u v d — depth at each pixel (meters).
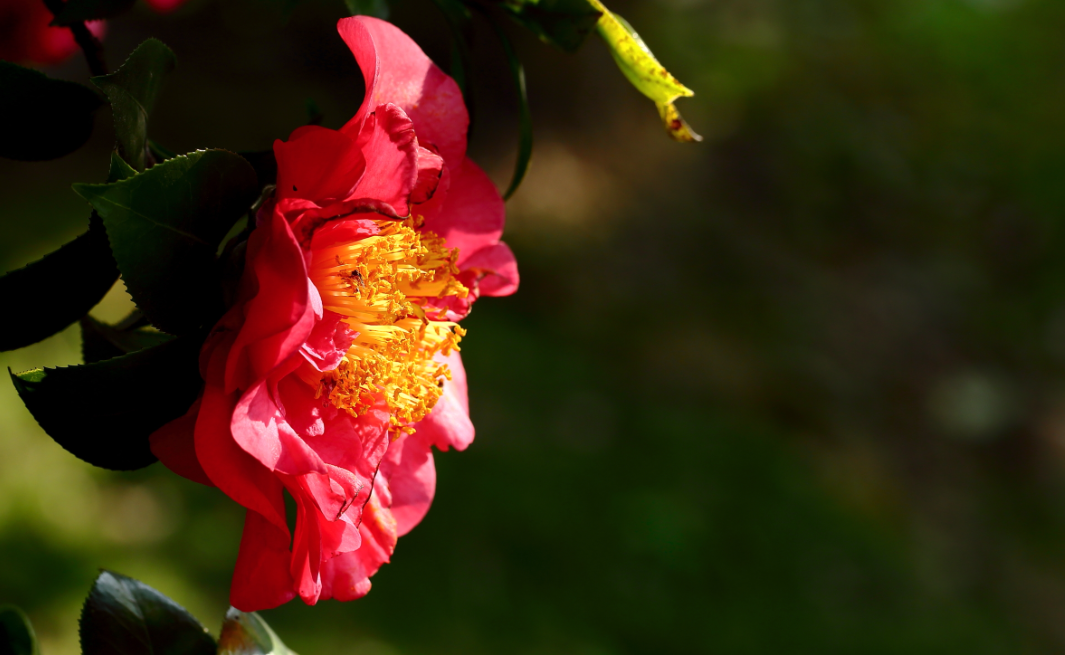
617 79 7.60
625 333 5.78
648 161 7.45
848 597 4.42
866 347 6.71
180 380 0.66
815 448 5.58
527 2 0.94
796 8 9.48
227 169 0.65
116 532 3.12
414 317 0.79
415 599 3.39
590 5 0.90
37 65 1.33
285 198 0.65
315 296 0.64
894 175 8.38
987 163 8.89
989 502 5.84
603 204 6.77
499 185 6.41
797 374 6.13
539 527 3.94
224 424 0.62
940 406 6.53
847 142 8.43
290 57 6.12
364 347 0.77
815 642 4.05
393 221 0.76
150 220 0.62
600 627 3.67
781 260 7.18
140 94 0.68
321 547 0.67
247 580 0.67
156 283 0.63
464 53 1.02
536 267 5.94
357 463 0.73
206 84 5.72
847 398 6.11
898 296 7.43
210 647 0.83
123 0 0.82
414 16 5.59
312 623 3.04
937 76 9.45
